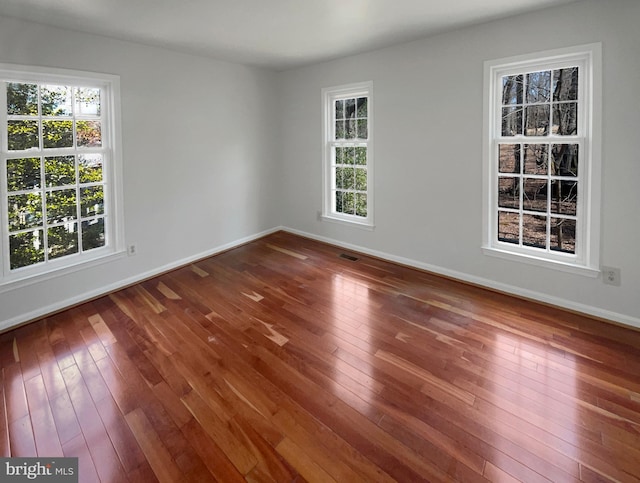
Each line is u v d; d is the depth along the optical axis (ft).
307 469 5.35
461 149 11.49
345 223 15.74
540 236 10.50
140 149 12.30
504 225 11.18
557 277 10.06
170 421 6.33
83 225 11.34
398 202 13.56
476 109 10.95
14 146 9.62
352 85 14.26
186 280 12.72
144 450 5.73
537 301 10.50
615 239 9.00
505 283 11.15
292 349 8.43
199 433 6.05
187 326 9.57
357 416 6.36
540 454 5.51
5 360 8.16
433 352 8.20
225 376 7.51
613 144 8.74
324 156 16.07
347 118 15.33
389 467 5.35
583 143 9.30
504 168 10.91
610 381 7.09
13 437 6.02
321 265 13.96
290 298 11.16
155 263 13.23
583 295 9.68
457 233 12.03
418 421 6.21
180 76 13.28
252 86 16.17
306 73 15.99
